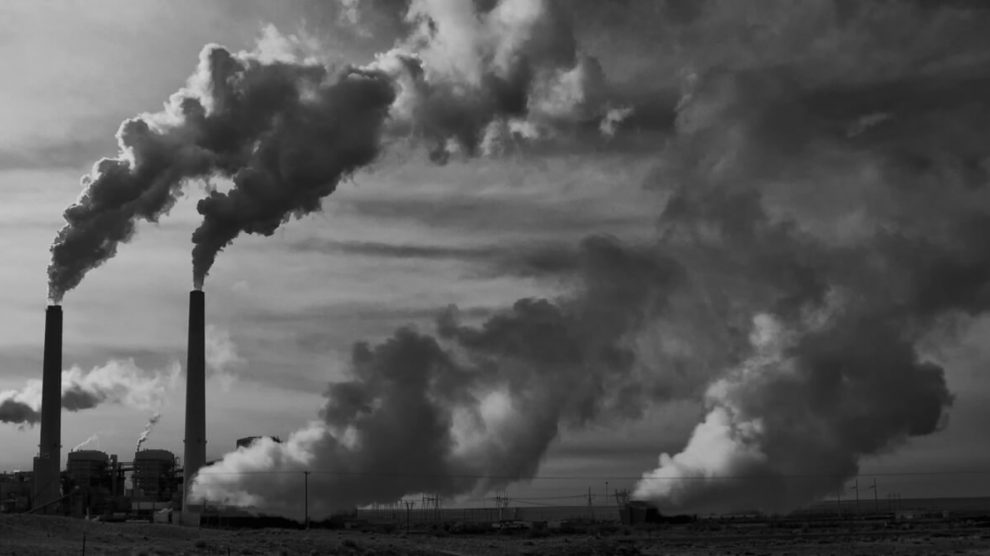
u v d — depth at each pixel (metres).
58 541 136.00
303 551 145.88
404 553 155.12
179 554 129.12
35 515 151.62
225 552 135.62
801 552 176.75
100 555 121.44
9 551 119.25
